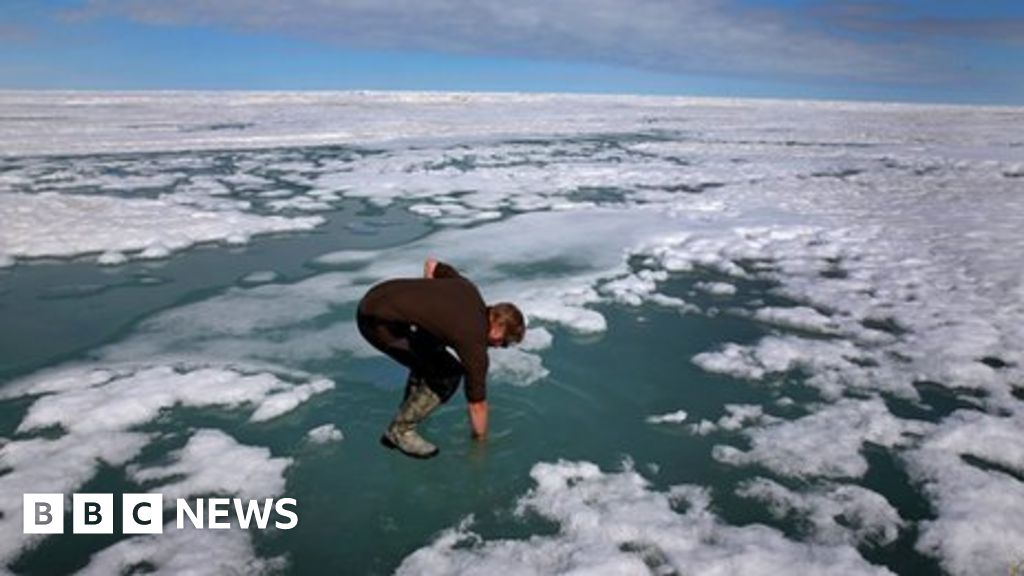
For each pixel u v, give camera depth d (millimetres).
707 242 8484
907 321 5617
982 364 4695
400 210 10688
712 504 3205
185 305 5969
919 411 4125
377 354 4883
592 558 2771
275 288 6469
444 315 3168
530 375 4574
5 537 2867
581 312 5730
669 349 5109
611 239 8656
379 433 3826
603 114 44250
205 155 17984
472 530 3014
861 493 3256
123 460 3502
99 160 16359
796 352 4992
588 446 3723
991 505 3135
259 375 4480
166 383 4316
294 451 3635
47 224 8773
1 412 4016
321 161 17188
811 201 11875
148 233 8383
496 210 10797
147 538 2887
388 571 2760
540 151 20969
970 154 20922
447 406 4090
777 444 3717
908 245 8344
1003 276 6812
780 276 7102
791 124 37031
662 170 16391
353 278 6809
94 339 5176
